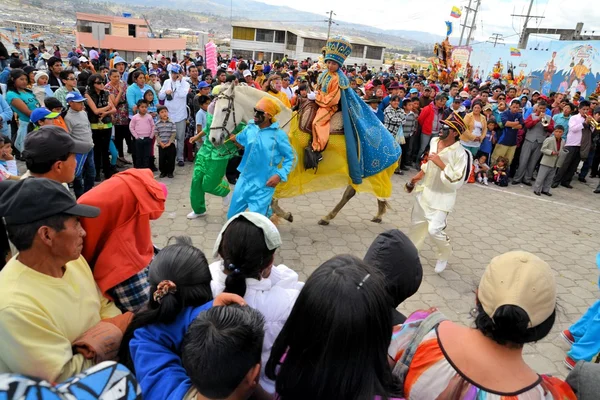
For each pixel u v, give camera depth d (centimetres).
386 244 217
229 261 215
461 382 156
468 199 860
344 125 556
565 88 2309
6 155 439
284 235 614
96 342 195
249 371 152
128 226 242
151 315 191
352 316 136
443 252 531
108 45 4925
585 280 565
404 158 991
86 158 637
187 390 167
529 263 159
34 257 188
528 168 983
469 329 171
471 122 923
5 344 175
